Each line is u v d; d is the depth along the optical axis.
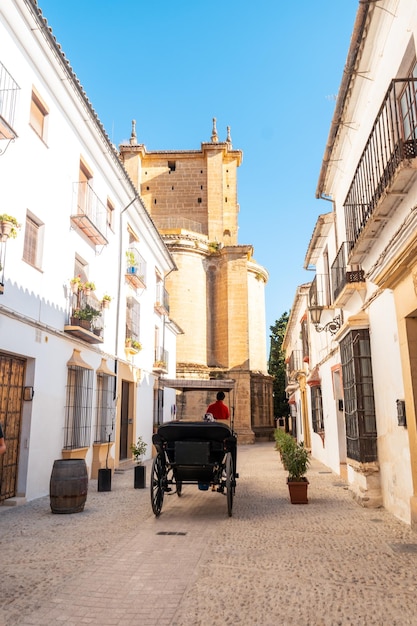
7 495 9.08
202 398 33.75
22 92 9.70
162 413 22.83
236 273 37.28
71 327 11.42
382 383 8.03
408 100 6.56
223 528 7.07
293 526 7.14
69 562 5.34
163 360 23.09
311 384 17.25
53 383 10.82
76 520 7.66
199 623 3.80
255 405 36.66
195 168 42.44
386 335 7.73
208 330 37.12
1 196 8.85
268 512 8.34
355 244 8.27
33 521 7.57
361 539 6.26
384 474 8.14
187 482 8.79
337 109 8.77
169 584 4.64
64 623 3.80
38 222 10.52
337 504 8.88
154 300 21.88
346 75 7.94
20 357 9.68
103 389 14.66
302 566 5.17
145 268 19.94
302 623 3.80
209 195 41.19
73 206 12.34
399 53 6.56
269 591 4.45
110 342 15.18
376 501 8.35
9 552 5.76
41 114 10.86
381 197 6.61
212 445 8.60
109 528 7.08
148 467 16.23
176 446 8.40
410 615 3.94
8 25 9.15
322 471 14.17
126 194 16.38
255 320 39.50
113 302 15.61
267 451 25.50
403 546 5.86
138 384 18.69
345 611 4.02
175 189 42.16
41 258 10.49
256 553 5.69
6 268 8.91
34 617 3.90
